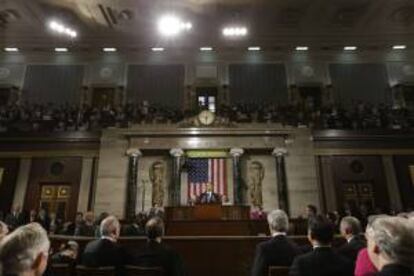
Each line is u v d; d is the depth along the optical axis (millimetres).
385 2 17672
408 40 20797
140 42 20750
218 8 18031
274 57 21438
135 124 15922
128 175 15242
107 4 17688
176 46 21078
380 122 17047
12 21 19000
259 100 20547
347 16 18797
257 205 15234
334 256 3121
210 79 20969
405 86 20656
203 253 6055
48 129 16953
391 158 16203
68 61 21266
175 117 16875
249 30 19859
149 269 3895
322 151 16188
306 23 19422
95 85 20734
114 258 4176
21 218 13789
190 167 15492
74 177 15961
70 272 4793
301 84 20781
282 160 15414
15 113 17766
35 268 1950
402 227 2004
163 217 11758
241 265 5984
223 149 15523
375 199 15711
